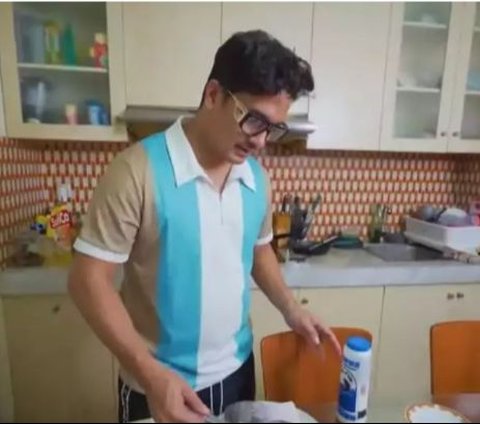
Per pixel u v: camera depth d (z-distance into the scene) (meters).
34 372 1.60
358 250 2.00
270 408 0.73
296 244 1.90
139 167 0.80
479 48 1.81
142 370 0.74
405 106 1.85
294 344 1.05
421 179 2.18
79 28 1.58
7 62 1.47
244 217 0.93
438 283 1.77
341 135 1.72
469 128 1.89
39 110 1.58
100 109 1.59
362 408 0.72
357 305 1.74
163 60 1.55
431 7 1.75
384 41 1.67
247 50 0.73
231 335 0.97
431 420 0.80
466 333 1.15
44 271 1.51
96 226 0.79
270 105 0.75
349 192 2.13
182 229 0.83
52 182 1.86
